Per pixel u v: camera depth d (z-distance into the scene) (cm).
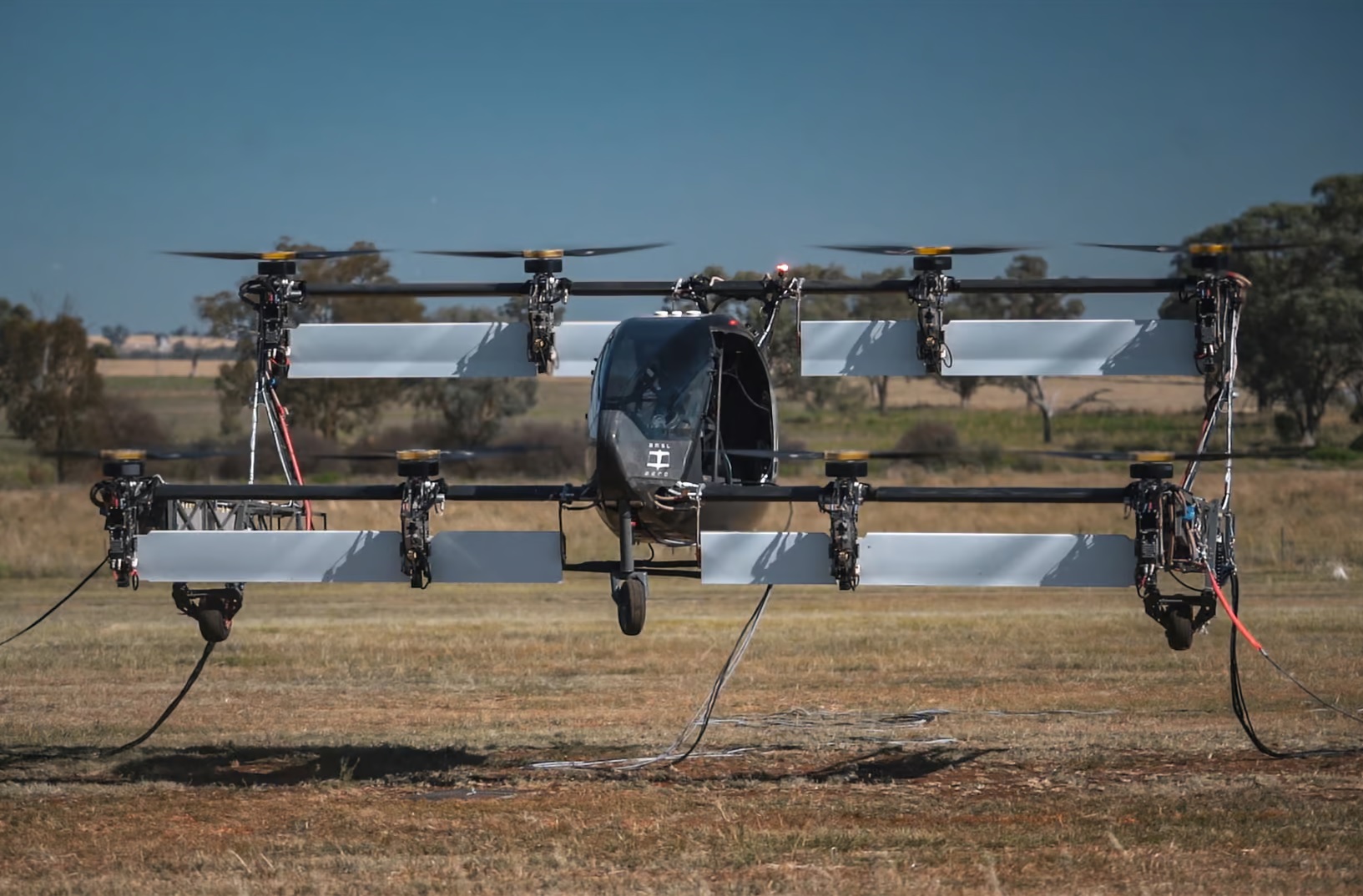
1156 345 4359
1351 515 13288
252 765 4509
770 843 3475
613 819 3747
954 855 3362
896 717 5156
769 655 6706
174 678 6203
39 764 4522
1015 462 16662
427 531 4075
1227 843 3438
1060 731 4834
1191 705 5322
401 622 8400
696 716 5122
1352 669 6078
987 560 4041
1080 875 3184
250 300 4581
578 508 4150
